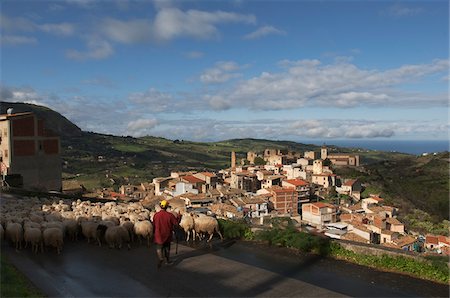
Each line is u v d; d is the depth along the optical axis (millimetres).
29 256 11930
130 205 19734
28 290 8562
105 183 127562
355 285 8641
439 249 38312
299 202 95000
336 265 10055
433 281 8773
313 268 9859
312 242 11133
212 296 8289
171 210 16578
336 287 8562
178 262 10695
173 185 104000
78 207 19188
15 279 9281
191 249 11969
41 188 43812
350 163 146250
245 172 120500
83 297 8359
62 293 8602
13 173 42125
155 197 89062
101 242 13641
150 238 13555
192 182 99562
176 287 8867
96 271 10219
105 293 8594
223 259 10836
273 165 137750
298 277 9234
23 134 43438
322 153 153375
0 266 10117
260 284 8875
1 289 8219
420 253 9625
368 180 96812
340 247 10727
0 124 42812
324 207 73875
